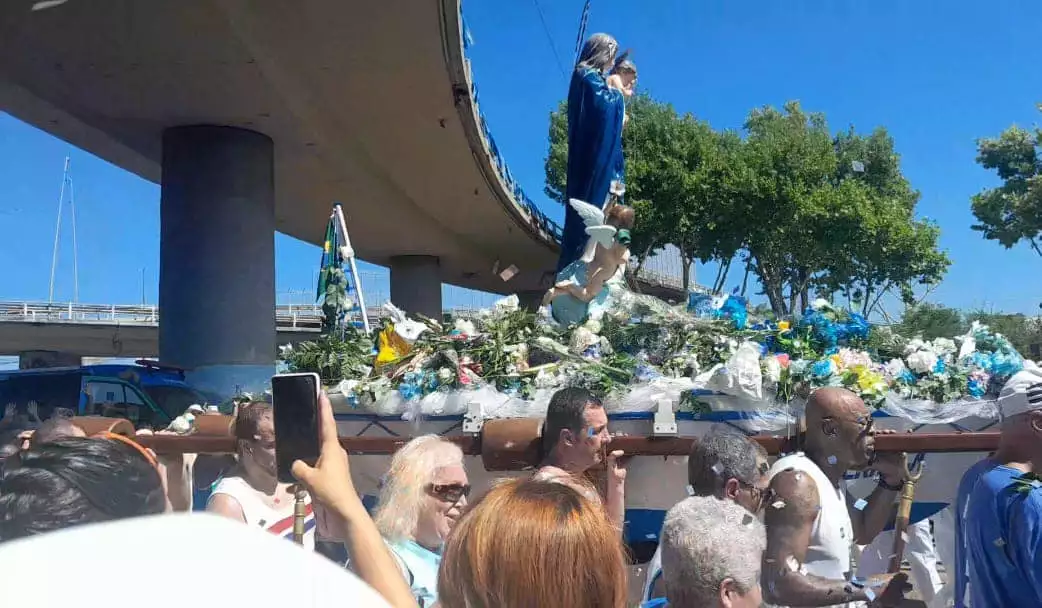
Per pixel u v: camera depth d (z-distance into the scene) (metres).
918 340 4.79
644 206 25.97
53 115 12.21
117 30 9.54
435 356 4.46
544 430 3.79
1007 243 24.44
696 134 26.64
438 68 12.20
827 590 2.64
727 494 2.88
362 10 10.14
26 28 9.41
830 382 3.83
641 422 3.89
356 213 21.77
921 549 4.68
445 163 17.50
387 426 4.30
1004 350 4.47
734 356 3.79
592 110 6.84
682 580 2.11
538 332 5.01
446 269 33.53
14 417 4.63
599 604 1.64
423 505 2.75
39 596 0.68
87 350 33.47
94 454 1.58
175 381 9.87
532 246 29.19
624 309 5.21
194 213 12.84
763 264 27.92
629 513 3.94
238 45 10.20
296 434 1.84
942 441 3.48
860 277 28.58
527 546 1.63
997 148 24.34
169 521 0.83
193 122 12.92
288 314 36.03
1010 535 2.62
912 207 31.80
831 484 3.06
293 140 14.43
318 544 3.24
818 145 27.19
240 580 0.75
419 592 2.54
